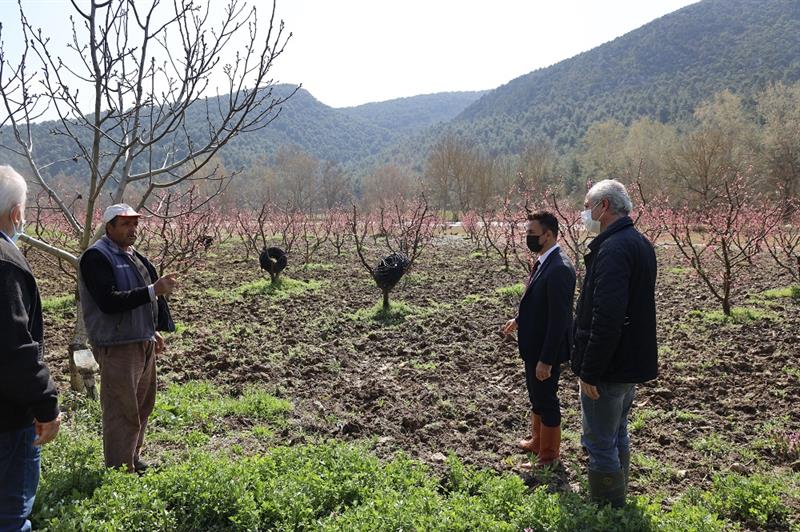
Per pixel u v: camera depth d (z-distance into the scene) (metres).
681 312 10.33
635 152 50.53
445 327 9.54
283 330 9.24
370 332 9.20
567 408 5.95
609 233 3.59
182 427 5.26
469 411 5.85
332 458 4.24
